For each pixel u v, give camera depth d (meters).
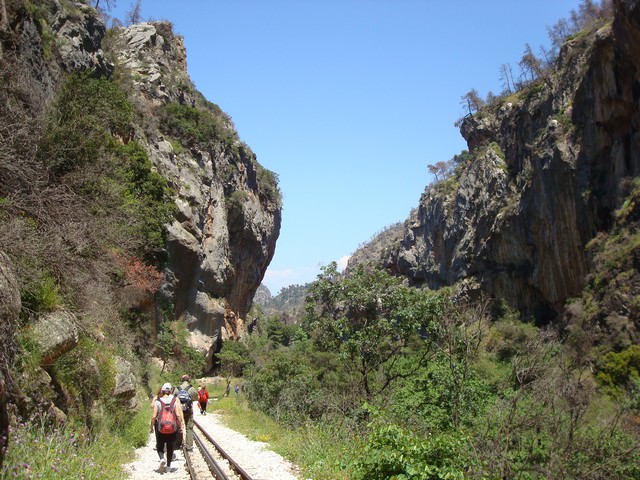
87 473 8.03
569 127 62.94
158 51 77.44
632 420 12.62
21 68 16.88
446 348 13.97
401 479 8.21
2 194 13.12
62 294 12.51
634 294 40.72
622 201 52.41
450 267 93.44
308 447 12.48
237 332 79.44
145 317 40.50
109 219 18.72
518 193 75.12
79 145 19.06
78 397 11.12
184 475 10.52
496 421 10.80
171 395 11.12
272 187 95.00
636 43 48.19
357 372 17.80
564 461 10.05
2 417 6.59
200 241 61.16
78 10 41.38
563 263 63.16
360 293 16.64
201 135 70.69
